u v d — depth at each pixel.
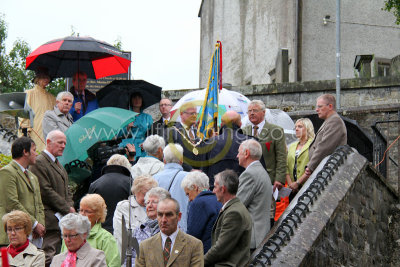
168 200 8.13
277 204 11.28
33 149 9.93
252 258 8.71
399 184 14.09
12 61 28.14
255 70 30.39
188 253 8.10
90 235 8.69
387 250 13.16
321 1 27.47
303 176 10.97
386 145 15.20
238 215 8.35
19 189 9.74
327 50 27.34
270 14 29.58
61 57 14.43
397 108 17.77
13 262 8.54
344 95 20.19
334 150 11.08
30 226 8.70
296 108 20.34
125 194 10.23
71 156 11.76
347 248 10.66
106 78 18.86
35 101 13.61
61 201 10.27
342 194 10.41
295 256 8.77
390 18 27.89
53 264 8.20
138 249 7.66
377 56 27.69
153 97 13.41
